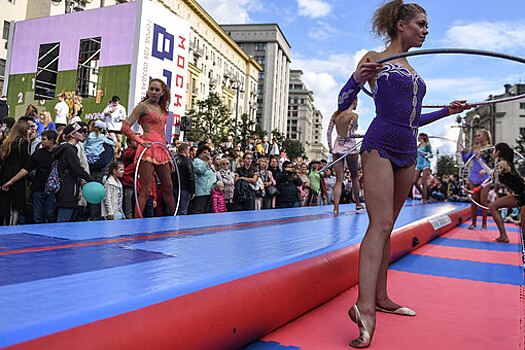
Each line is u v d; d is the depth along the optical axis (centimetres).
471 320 221
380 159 197
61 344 102
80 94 1054
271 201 855
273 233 336
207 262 206
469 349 178
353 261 280
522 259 429
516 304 256
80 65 1055
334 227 395
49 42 1109
